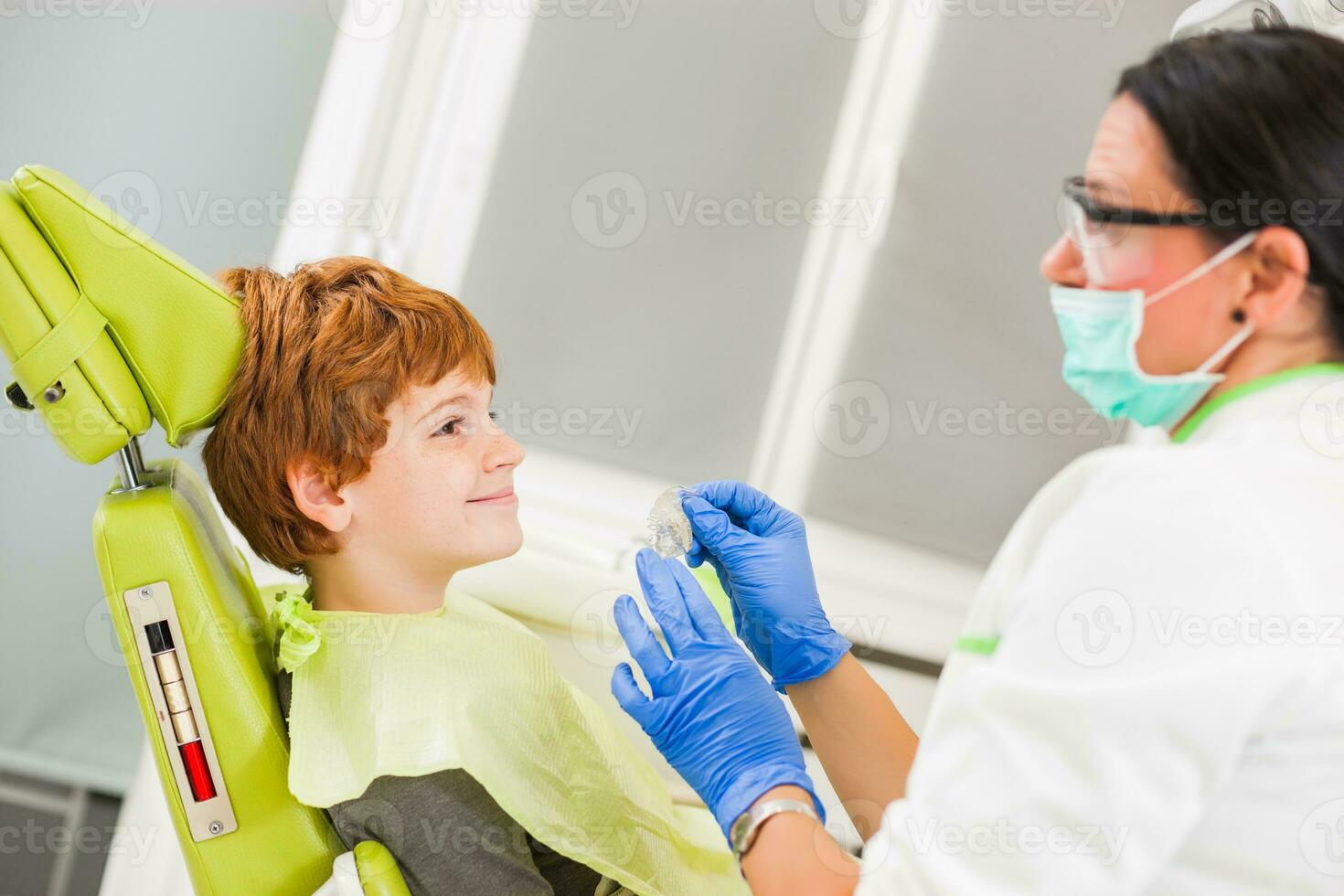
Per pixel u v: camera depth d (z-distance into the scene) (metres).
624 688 0.84
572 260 1.54
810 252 1.53
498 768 0.88
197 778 0.88
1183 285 0.65
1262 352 0.65
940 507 1.58
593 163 1.52
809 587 1.02
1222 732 0.53
